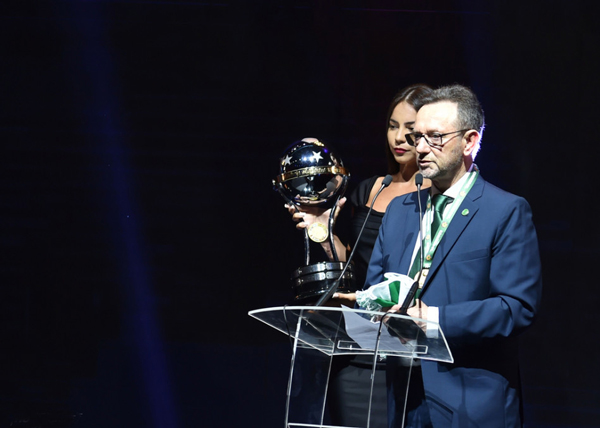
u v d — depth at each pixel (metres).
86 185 15.12
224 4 16.27
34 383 10.95
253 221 14.91
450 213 4.52
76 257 14.34
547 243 14.12
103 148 15.48
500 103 15.53
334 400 5.81
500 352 4.35
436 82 15.87
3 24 16.05
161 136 15.62
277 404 10.53
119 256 14.44
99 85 15.96
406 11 15.98
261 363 11.84
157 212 14.97
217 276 14.24
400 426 4.21
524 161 15.11
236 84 16.11
